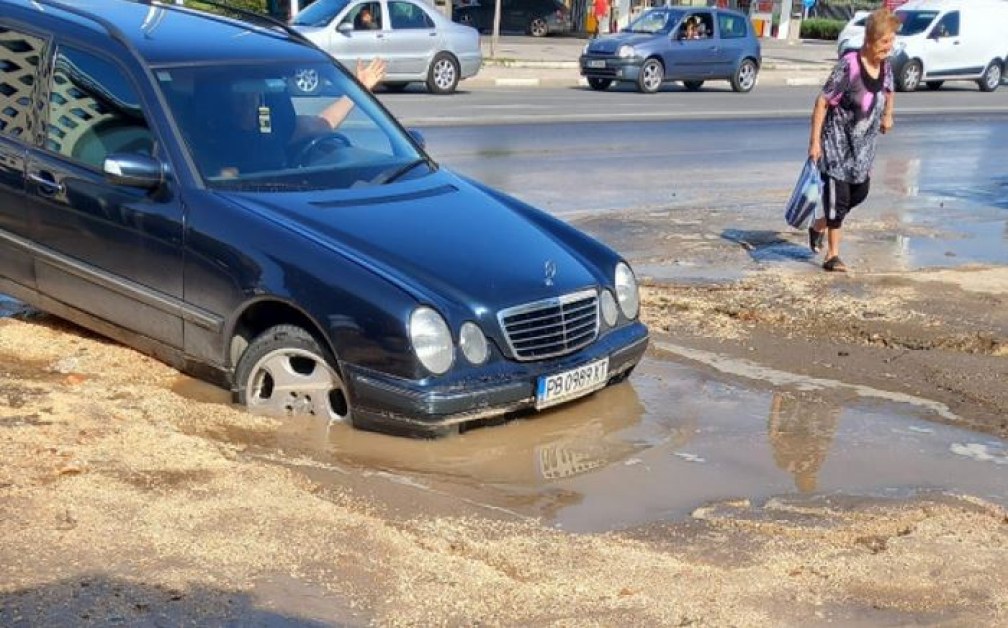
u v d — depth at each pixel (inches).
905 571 167.6
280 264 211.3
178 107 237.9
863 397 256.2
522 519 185.0
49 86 254.1
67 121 249.4
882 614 154.2
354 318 203.2
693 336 294.2
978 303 330.3
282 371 216.4
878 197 526.9
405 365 200.4
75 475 179.6
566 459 211.2
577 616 149.0
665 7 1084.5
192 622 140.9
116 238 235.5
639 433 226.2
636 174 559.8
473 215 237.8
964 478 213.0
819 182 363.9
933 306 325.7
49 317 279.0
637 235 417.1
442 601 150.7
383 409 203.5
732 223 446.0
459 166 550.0
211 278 220.2
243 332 222.7
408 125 682.2
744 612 152.2
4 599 142.9
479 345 207.3
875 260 391.5
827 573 166.2
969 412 250.1
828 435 231.8
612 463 211.2
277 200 227.0
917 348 292.5
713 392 253.6
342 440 208.8
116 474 182.2
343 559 160.1
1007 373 274.7
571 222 435.2
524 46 1486.2
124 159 224.2
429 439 206.1
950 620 153.3
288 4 1208.8
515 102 858.8
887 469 215.5
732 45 1075.9
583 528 183.5
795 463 216.1
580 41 1658.5
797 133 758.5
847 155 359.3
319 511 175.0
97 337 262.1
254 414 218.5
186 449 195.5
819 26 2034.9
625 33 1055.0
